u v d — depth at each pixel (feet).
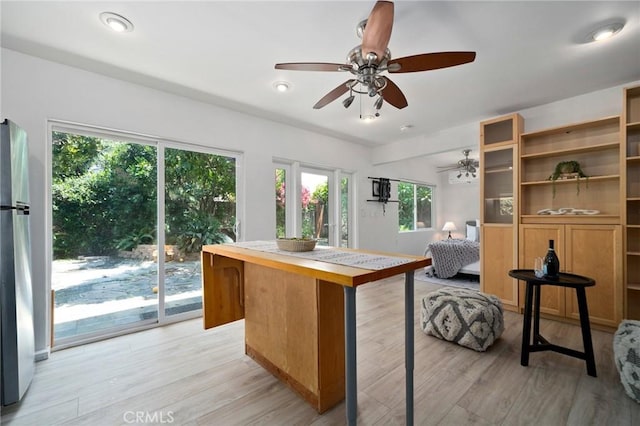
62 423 5.12
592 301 9.11
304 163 13.96
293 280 6.01
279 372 6.46
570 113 10.14
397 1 5.48
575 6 5.65
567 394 5.78
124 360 7.29
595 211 9.30
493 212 11.69
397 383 6.24
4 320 5.52
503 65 7.87
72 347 7.98
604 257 8.93
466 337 7.72
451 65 5.47
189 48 7.11
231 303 7.57
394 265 4.41
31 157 7.38
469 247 15.81
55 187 8.02
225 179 11.34
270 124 12.47
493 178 11.71
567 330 9.01
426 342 8.18
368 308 11.23
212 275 7.24
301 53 7.33
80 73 8.10
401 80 8.70
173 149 10.05
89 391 6.02
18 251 5.82
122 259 9.09
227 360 7.30
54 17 5.96
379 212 18.03
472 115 11.76
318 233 14.90
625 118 8.54
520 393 5.83
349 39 6.75
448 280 15.89
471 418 5.14
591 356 6.40
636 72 8.31
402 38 6.63
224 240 11.27
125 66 7.97
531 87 9.25
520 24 6.18
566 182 10.32
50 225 7.81
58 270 8.07
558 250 9.80
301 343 5.83
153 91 9.36
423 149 14.79
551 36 6.60
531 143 11.09
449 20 6.04
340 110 11.28
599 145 9.16
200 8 5.71
